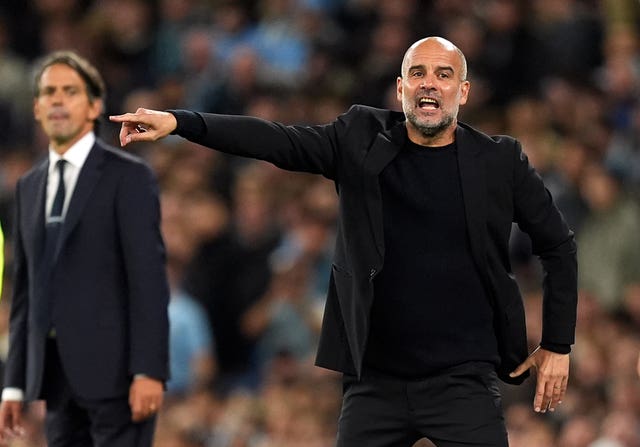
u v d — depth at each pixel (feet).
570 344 66.18
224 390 125.29
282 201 134.51
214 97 148.25
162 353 73.31
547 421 108.58
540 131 136.15
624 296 124.77
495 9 146.10
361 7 151.94
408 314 64.44
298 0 155.22
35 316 74.33
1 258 70.59
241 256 130.21
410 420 65.21
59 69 74.64
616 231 127.03
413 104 63.98
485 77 143.74
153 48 159.33
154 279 73.51
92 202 74.28
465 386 64.69
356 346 64.59
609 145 134.41
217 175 139.85
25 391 76.07
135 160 75.41
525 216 65.41
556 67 144.15
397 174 64.59
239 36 156.87
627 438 104.47
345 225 65.26
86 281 73.97
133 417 73.20
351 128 65.67
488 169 64.59
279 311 126.00
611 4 146.41
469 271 64.54
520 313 65.77
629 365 111.34
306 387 115.96
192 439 111.55
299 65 150.61
